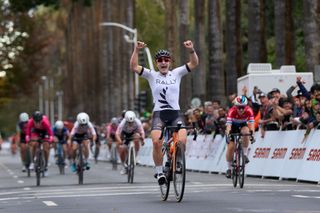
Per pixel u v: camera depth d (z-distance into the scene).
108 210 22.30
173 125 24.94
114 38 100.69
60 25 149.50
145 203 24.36
